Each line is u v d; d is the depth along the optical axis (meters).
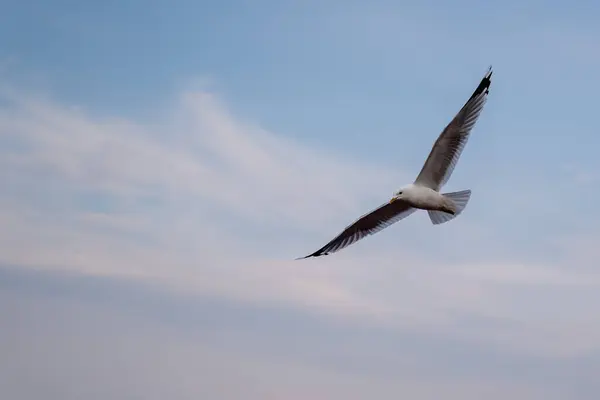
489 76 14.08
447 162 14.10
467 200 14.09
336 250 15.58
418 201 14.22
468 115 13.97
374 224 15.40
